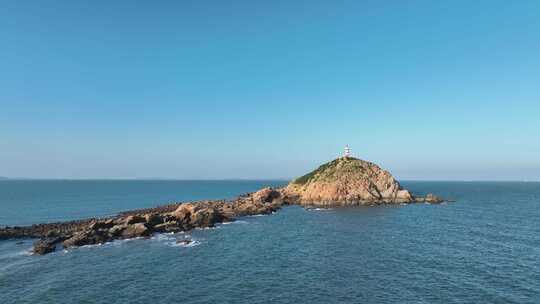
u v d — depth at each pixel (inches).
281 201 6195.9
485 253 2491.4
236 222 4158.5
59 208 5954.7
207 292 1801.2
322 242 2928.2
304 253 2561.5
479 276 1985.7
